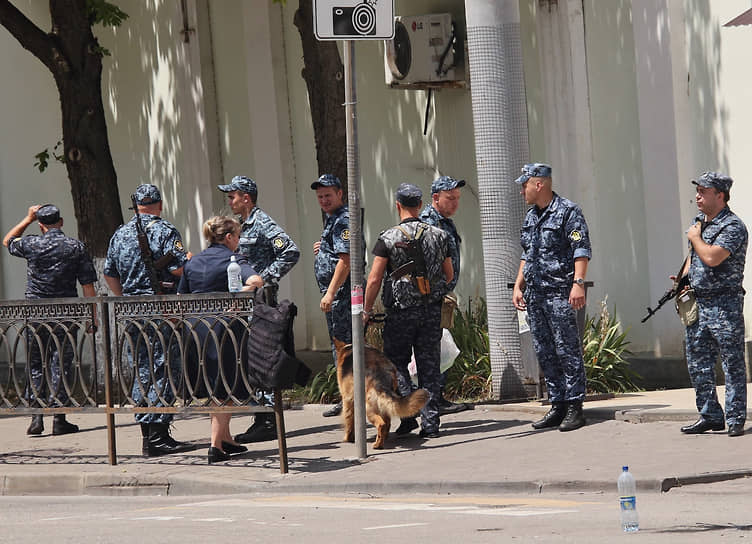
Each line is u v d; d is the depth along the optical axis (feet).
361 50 210.59
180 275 134.92
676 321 161.48
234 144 225.35
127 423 158.71
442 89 196.34
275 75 218.18
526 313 131.23
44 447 140.46
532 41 180.24
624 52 169.17
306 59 181.27
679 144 160.76
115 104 256.52
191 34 228.22
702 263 111.75
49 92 271.90
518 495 99.45
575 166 174.29
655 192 163.32
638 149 167.63
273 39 217.77
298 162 217.77
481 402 149.28
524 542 70.49
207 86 227.40
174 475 116.78
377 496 104.17
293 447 128.77
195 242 231.50
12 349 132.57
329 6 114.01
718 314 111.45
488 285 151.33
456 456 115.24
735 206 156.15
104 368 126.62
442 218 143.13
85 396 128.57
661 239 162.71
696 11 159.43
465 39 190.60
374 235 210.59
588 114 174.50
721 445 108.37
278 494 108.78
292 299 216.74
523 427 128.67
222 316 119.55
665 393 146.00
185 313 122.11
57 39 193.36
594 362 154.81
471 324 168.45
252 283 122.11
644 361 162.71
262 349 115.24
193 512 96.53
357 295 118.21
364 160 212.02
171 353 124.16
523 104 151.43
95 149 194.70
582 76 174.40
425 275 126.31
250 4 219.00
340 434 135.95
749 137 153.28
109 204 195.11
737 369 111.45
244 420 153.89
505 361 149.79
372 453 121.39
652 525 76.43
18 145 282.77
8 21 190.70
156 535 80.28
